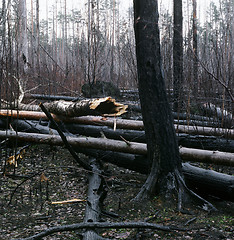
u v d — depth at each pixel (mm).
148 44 3395
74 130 5281
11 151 5207
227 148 4500
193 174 3682
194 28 7441
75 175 4652
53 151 5684
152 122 3539
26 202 3650
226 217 3127
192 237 2654
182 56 5812
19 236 2779
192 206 3395
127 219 3121
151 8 3350
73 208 3504
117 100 7555
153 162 3619
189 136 4629
